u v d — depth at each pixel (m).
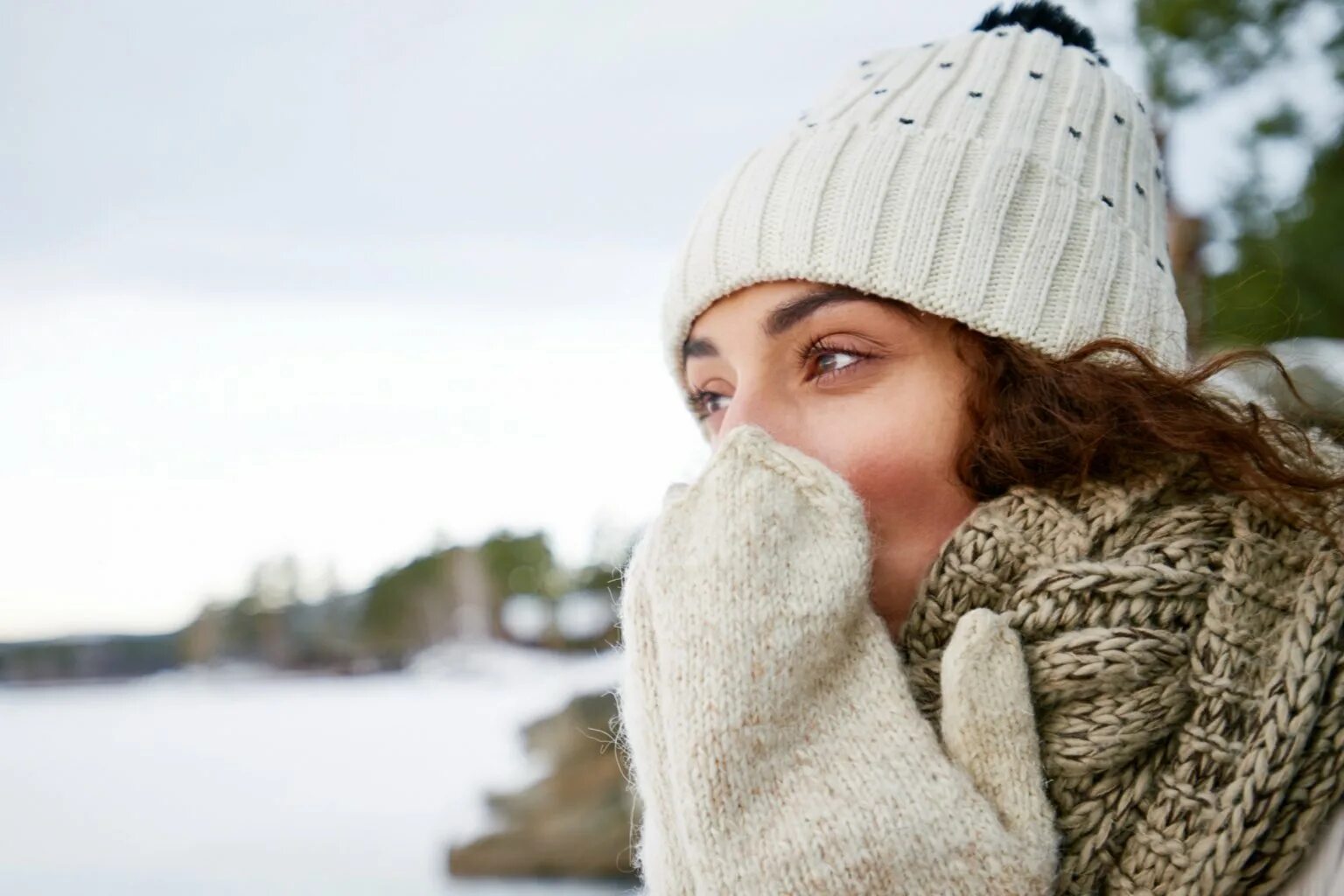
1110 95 1.69
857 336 1.48
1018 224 1.49
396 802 18.59
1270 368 1.65
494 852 14.24
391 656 52.41
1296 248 3.90
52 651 59.72
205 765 24.77
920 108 1.58
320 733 29.91
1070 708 1.19
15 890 13.89
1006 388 1.43
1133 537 1.28
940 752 1.16
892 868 1.09
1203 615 1.21
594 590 32.12
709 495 1.30
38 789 21.73
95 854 15.98
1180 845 1.12
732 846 1.14
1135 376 1.39
